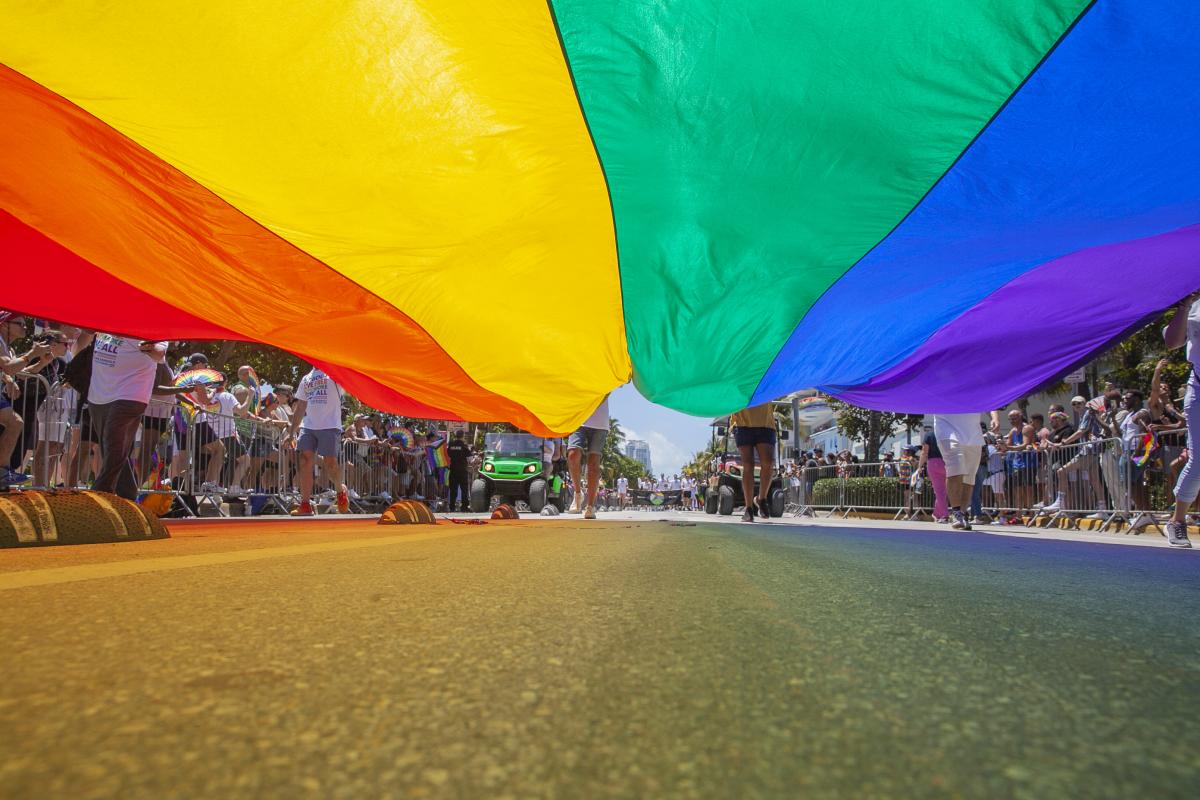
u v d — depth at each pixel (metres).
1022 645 1.43
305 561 2.96
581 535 5.41
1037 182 4.04
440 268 5.43
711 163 4.15
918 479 13.34
